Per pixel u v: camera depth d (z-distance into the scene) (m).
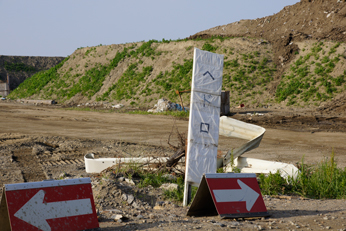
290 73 37.66
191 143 5.51
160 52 50.81
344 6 42.62
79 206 3.78
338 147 13.66
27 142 12.56
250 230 3.87
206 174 4.38
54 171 8.46
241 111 31.02
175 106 31.30
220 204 4.31
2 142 12.88
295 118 24.94
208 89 5.70
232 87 38.59
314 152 12.43
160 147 12.51
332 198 6.31
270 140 15.38
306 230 3.90
